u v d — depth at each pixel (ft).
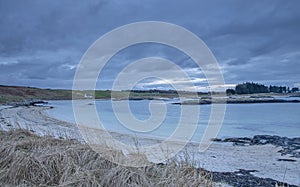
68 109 127.65
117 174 14.48
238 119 86.94
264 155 34.22
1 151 17.58
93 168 15.48
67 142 22.18
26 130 28.12
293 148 39.19
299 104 179.73
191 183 14.70
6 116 83.97
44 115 92.99
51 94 254.88
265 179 23.88
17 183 14.76
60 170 15.33
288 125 71.61
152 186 13.76
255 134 54.95
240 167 27.94
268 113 112.68
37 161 15.94
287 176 25.07
